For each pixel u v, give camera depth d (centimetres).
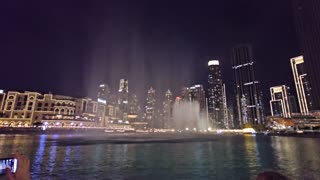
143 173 2616
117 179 2316
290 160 3591
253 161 3569
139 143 8538
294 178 2277
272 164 3219
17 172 315
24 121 17562
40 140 9300
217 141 10344
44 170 2745
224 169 2872
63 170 2758
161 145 7450
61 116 18512
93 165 3170
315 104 18138
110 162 3475
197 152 5106
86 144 7600
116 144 7806
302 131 18212
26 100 18062
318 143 8200
